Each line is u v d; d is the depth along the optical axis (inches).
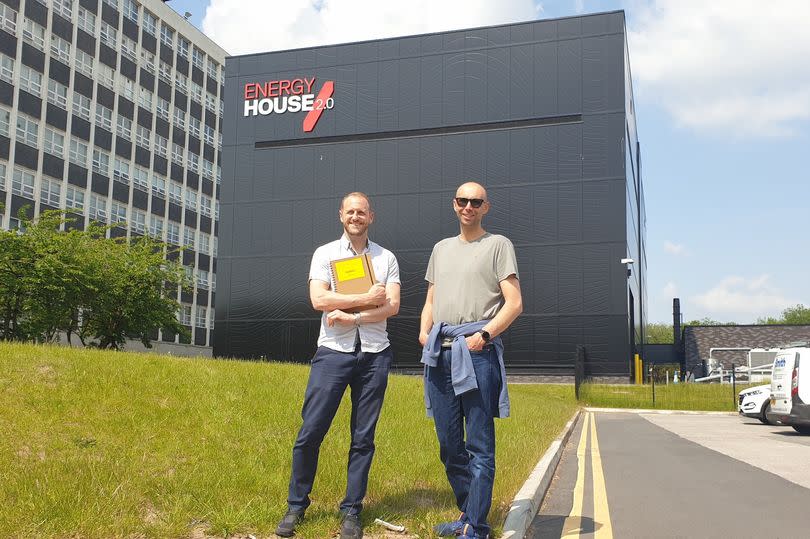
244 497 214.2
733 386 1150.3
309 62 1785.2
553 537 215.2
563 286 1551.4
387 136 1711.4
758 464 398.0
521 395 961.5
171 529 181.2
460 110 1674.5
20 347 360.2
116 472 220.7
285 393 386.0
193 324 2561.5
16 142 1889.8
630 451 467.8
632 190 1918.1
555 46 1643.7
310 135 1761.8
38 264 1179.9
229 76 1830.7
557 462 395.2
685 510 260.4
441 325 189.0
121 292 1295.5
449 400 188.5
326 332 193.0
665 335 5231.3
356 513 188.7
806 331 2332.7
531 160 1616.6
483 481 182.2
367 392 192.2
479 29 1690.5
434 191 1662.2
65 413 277.4
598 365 1508.4
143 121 2378.2
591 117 1601.9
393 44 1738.4
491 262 188.5
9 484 199.0
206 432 291.4
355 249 200.7
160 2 2460.6
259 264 1745.8
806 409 573.9
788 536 219.1
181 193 2546.8
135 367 360.2
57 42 2039.9
